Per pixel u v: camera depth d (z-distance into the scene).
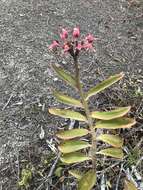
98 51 0.43
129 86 0.39
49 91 0.38
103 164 0.33
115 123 0.31
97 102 0.38
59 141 0.35
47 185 0.33
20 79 0.39
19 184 0.33
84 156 0.31
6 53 0.41
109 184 0.32
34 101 0.38
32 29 0.44
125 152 0.34
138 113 0.37
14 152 0.34
